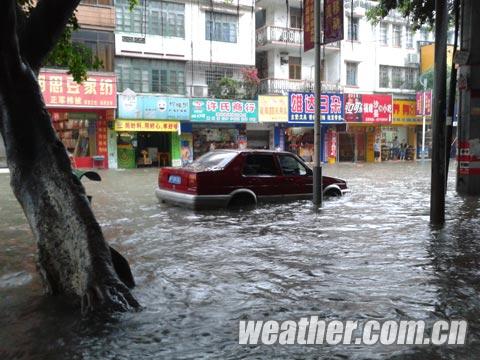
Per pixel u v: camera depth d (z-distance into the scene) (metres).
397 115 31.39
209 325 3.68
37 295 4.43
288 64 29.22
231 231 7.43
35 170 4.64
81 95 22.28
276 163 10.42
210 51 25.95
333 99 28.88
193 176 9.43
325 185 11.59
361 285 4.65
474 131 12.24
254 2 27.05
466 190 12.36
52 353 3.23
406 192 12.91
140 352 3.23
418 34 32.97
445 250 6.05
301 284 4.70
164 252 6.07
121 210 9.68
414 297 4.29
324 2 10.59
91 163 23.91
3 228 7.80
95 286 3.99
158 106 24.20
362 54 31.12
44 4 5.18
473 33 11.94
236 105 26.14
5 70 4.58
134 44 24.03
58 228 4.42
